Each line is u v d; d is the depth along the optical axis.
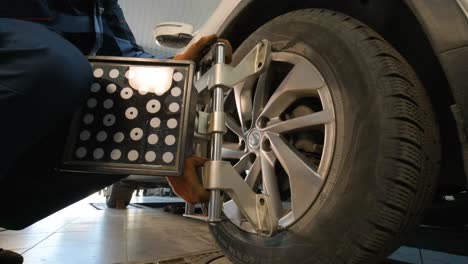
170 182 0.72
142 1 5.84
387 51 0.74
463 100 0.58
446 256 1.49
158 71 0.69
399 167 0.64
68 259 1.11
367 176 0.67
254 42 1.07
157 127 0.65
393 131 0.66
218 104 0.69
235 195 0.68
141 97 0.67
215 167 0.66
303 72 0.87
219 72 0.69
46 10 0.68
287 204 1.38
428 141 0.68
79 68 0.62
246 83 1.07
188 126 0.65
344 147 0.73
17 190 0.82
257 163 0.96
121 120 0.66
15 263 0.90
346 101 0.75
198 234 1.71
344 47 0.79
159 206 3.83
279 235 0.82
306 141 0.91
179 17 6.28
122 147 0.64
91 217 2.55
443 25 0.62
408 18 0.81
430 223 1.25
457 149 0.84
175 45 1.76
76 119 0.66
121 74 0.69
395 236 0.64
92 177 0.90
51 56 0.57
